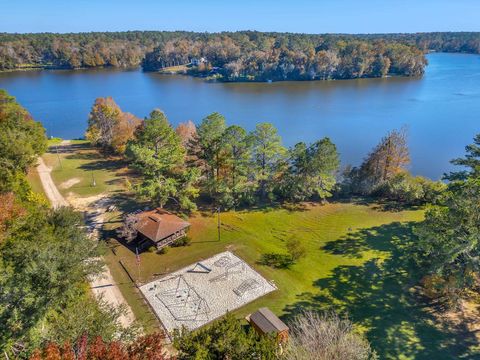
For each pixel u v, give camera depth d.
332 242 40.53
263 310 27.75
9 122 56.72
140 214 41.44
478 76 179.38
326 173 50.09
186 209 47.53
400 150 55.41
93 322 19.00
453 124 95.88
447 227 28.92
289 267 35.56
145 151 43.84
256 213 47.91
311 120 103.00
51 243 23.81
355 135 89.12
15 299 20.25
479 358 24.73
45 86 158.75
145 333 26.88
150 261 36.31
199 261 36.38
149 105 124.81
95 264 27.47
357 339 20.11
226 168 49.84
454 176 39.81
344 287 32.56
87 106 123.94
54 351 13.64
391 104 121.06
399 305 30.16
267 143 48.25
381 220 46.03
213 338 18.44
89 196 50.84
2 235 25.73
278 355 18.52
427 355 25.09
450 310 29.22
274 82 171.12
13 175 42.94
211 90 151.38
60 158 68.00
